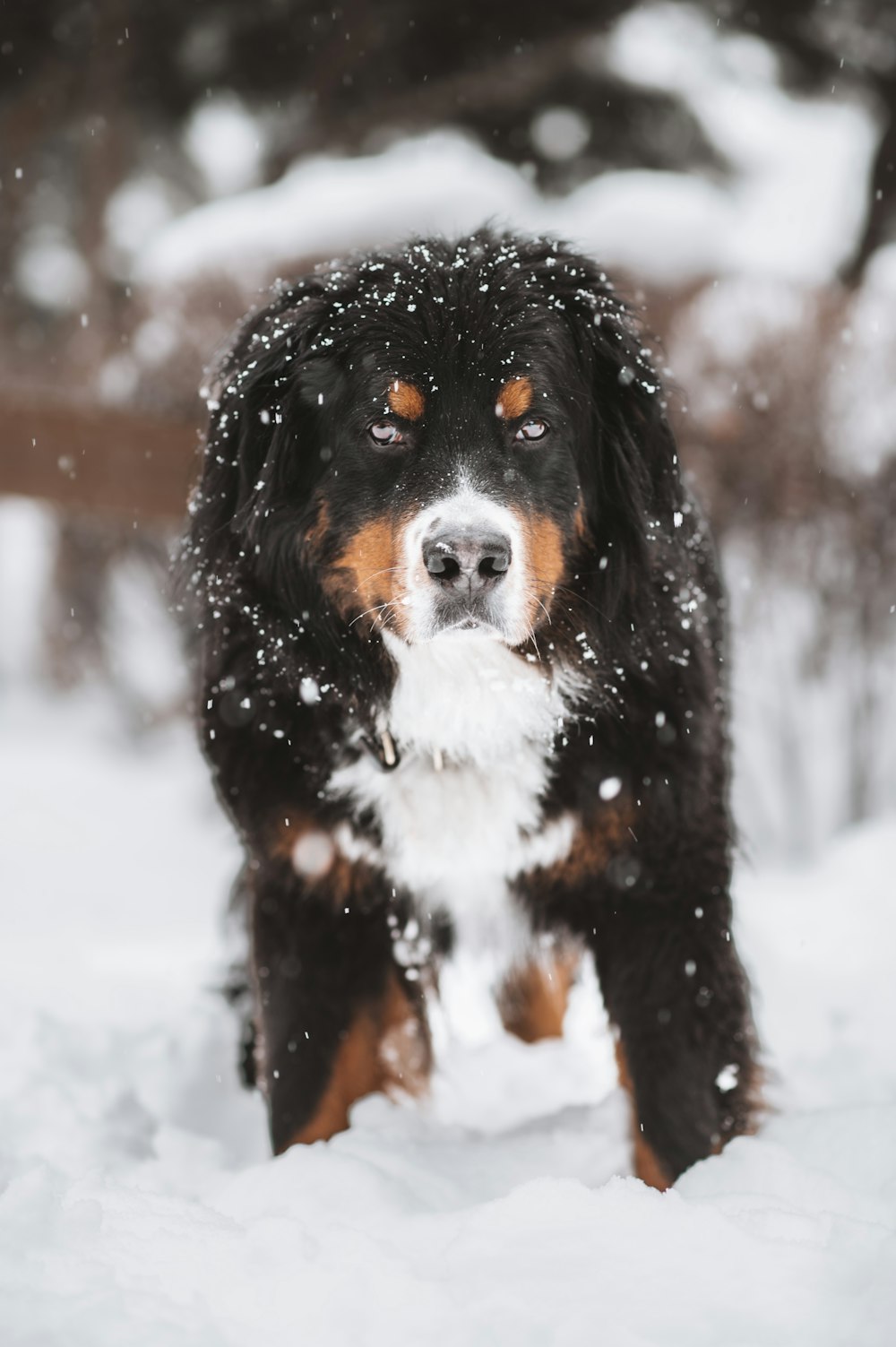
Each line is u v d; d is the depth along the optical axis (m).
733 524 8.15
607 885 3.09
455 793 3.13
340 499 3.12
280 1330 2.09
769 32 11.46
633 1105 3.06
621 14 11.77
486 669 3.06
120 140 13.18
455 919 3.43
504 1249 2.26
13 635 14.74
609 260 8.67
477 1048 3.89
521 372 3.04
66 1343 2.03
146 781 10.79
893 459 7.96
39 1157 2.93
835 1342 2.01
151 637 11.33
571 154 13.27
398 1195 2.62
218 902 8.15
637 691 3.06
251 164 15.58
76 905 8.09
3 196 13.66
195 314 8.76
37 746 11.69
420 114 12.55
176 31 12.50
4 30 12.22
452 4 11.82
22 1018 4.02
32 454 6.74
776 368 7.93
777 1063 3.86
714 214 9.30
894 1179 2.52
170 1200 2.50
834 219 14.17
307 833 3.12
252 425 3.14
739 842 3.52
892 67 11.52
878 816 8.49
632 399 3.21
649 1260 2.20
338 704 3.12
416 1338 2.06
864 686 8.39
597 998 4.14
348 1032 3.24
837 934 5.15
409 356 3.03
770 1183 2.59
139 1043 4.04
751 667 8.93
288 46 12.56
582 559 3.22
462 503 2.89
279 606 3.16
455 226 4.77
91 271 13.13
